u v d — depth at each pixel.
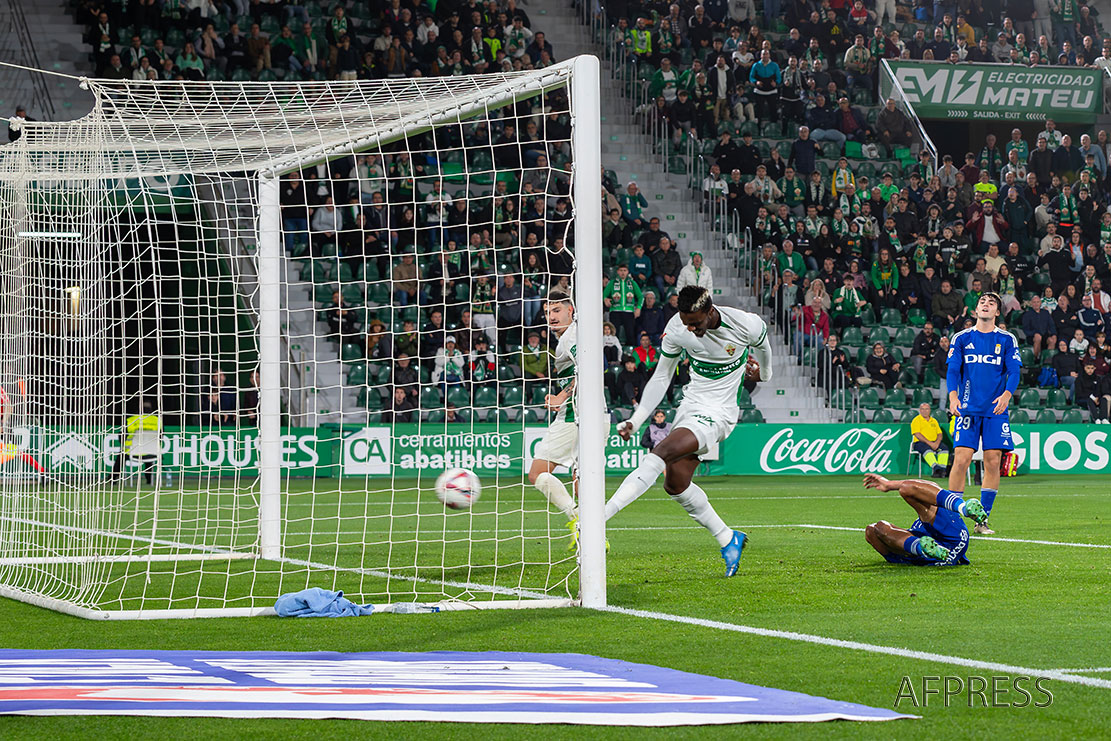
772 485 72.38
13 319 32.22
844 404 86.06
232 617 23.30
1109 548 35.44
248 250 79.62
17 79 86.31
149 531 45.16
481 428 77.31
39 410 32.28
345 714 13.80
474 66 94.81
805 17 110.00
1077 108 106.69
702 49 107.19
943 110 104.94
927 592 25.67
